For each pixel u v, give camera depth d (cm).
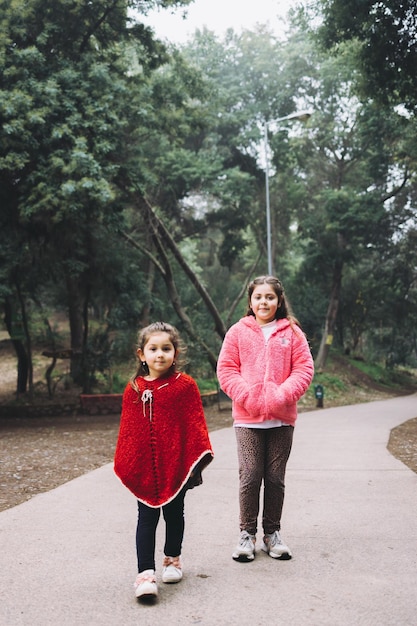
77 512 509
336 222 3247
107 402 1984
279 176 3547
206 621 289
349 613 296
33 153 1534
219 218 3369
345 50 1647
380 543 413
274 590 328
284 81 3422
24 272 1842
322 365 3628
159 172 2878
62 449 1036
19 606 308
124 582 343
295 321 406
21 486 668
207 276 4131
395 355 4691
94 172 1470
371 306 4234
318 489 603
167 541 347
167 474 338
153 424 343
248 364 395
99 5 1692
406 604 306
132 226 2336
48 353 2177
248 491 386
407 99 1617
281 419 388
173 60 2062
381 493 579
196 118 2070
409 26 1396
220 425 1505
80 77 1612
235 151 3481
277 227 3684
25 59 1514
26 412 1914
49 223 1656
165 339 348
